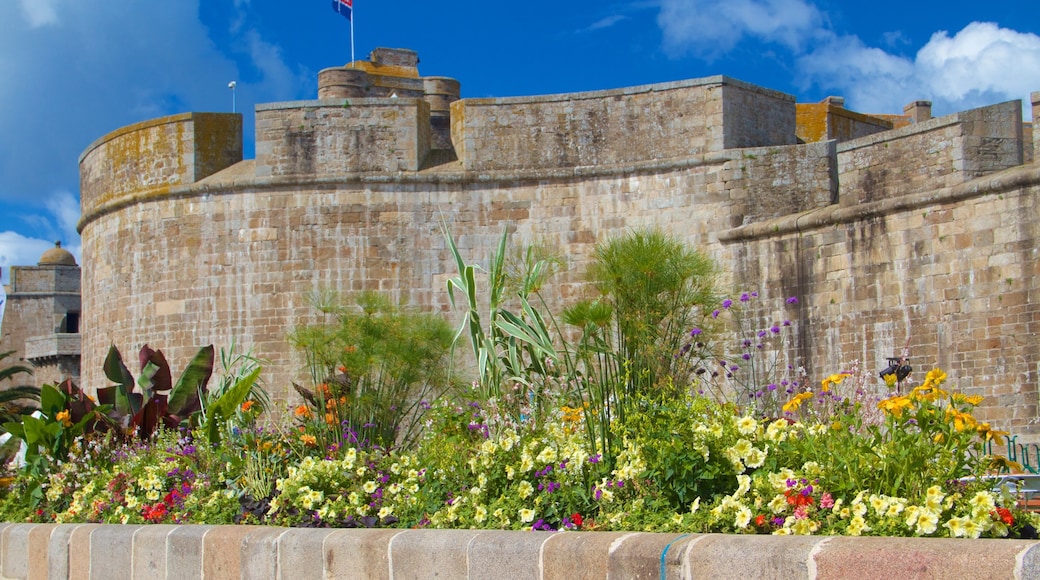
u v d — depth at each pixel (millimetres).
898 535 7969
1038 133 21328
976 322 21969
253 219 29938
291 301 29453
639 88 28781
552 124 29234
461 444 12188
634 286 11992
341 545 9062
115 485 15062
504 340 15305
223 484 14172
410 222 29391
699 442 9602
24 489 17500
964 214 22281
